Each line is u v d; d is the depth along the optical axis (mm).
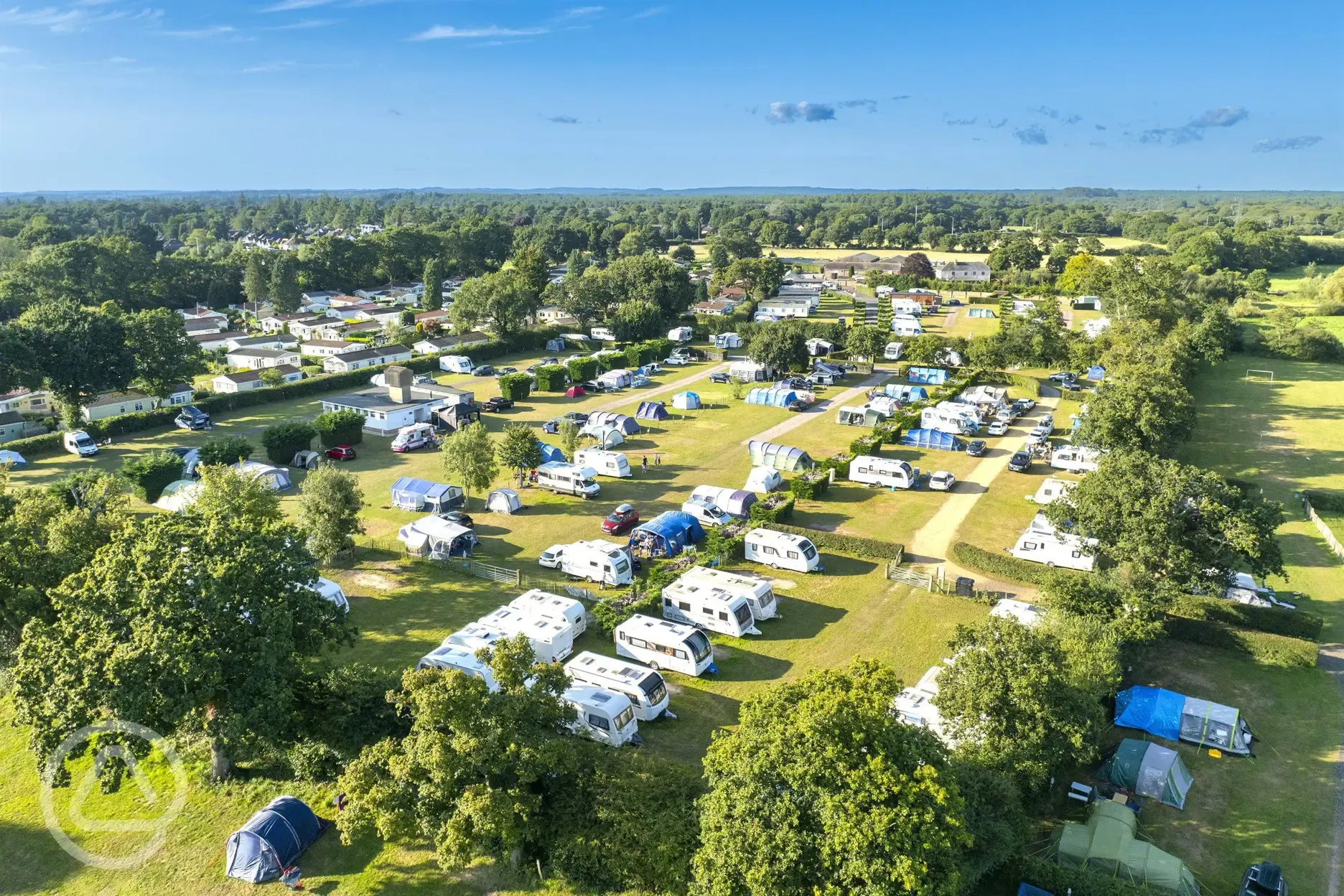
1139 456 39438
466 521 54281
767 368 99000
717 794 21672
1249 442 76500
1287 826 27781
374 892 24641
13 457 67875
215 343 128875
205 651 26406
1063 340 104688
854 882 19812
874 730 21641
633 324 126125
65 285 143875
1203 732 31844
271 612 27828
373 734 28953
